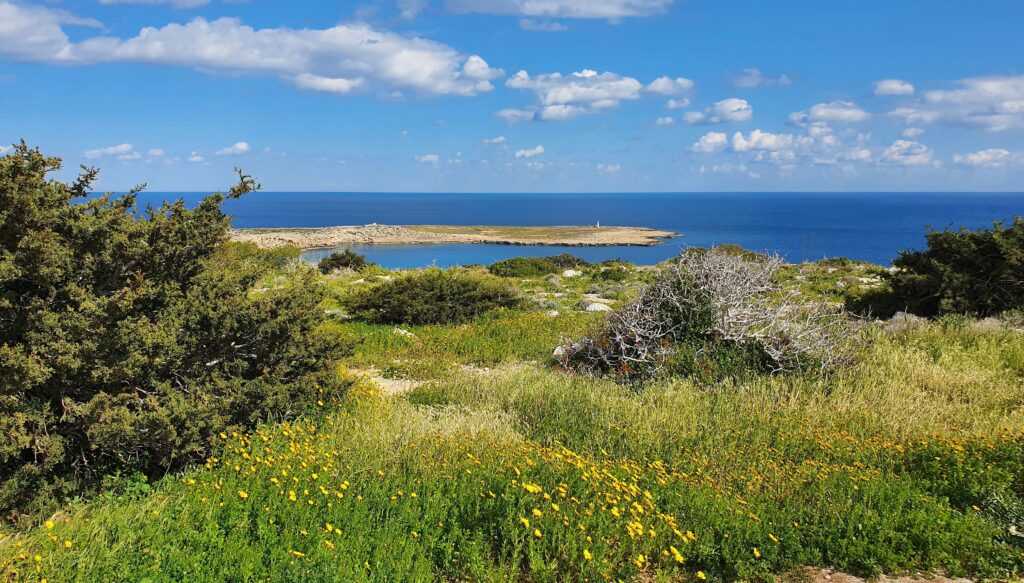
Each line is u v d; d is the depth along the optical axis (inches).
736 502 194.9
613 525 174.6
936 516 185.0
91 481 198.5
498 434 249.0
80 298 199.0
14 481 182.7
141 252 218.1
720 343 356.2
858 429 264.8
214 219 244.4
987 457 224.5
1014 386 309.1
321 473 192.1
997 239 465.1
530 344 457.1
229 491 178.4
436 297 567.5
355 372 388.5
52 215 204.4
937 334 400.2
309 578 140.7
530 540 161.8
